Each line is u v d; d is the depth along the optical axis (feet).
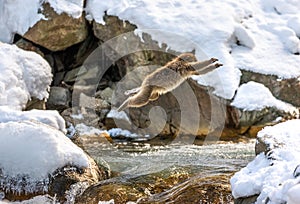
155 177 41.70
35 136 40.88
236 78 74.84
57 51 81.41
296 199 25.66
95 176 41.45
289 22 85.30
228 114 72.90
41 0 79.10
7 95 57.67
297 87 75.66
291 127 37.86
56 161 40.04
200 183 37.47
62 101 76.95
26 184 39.32
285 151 32.99
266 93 73.20
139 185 39.14
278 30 83.30
